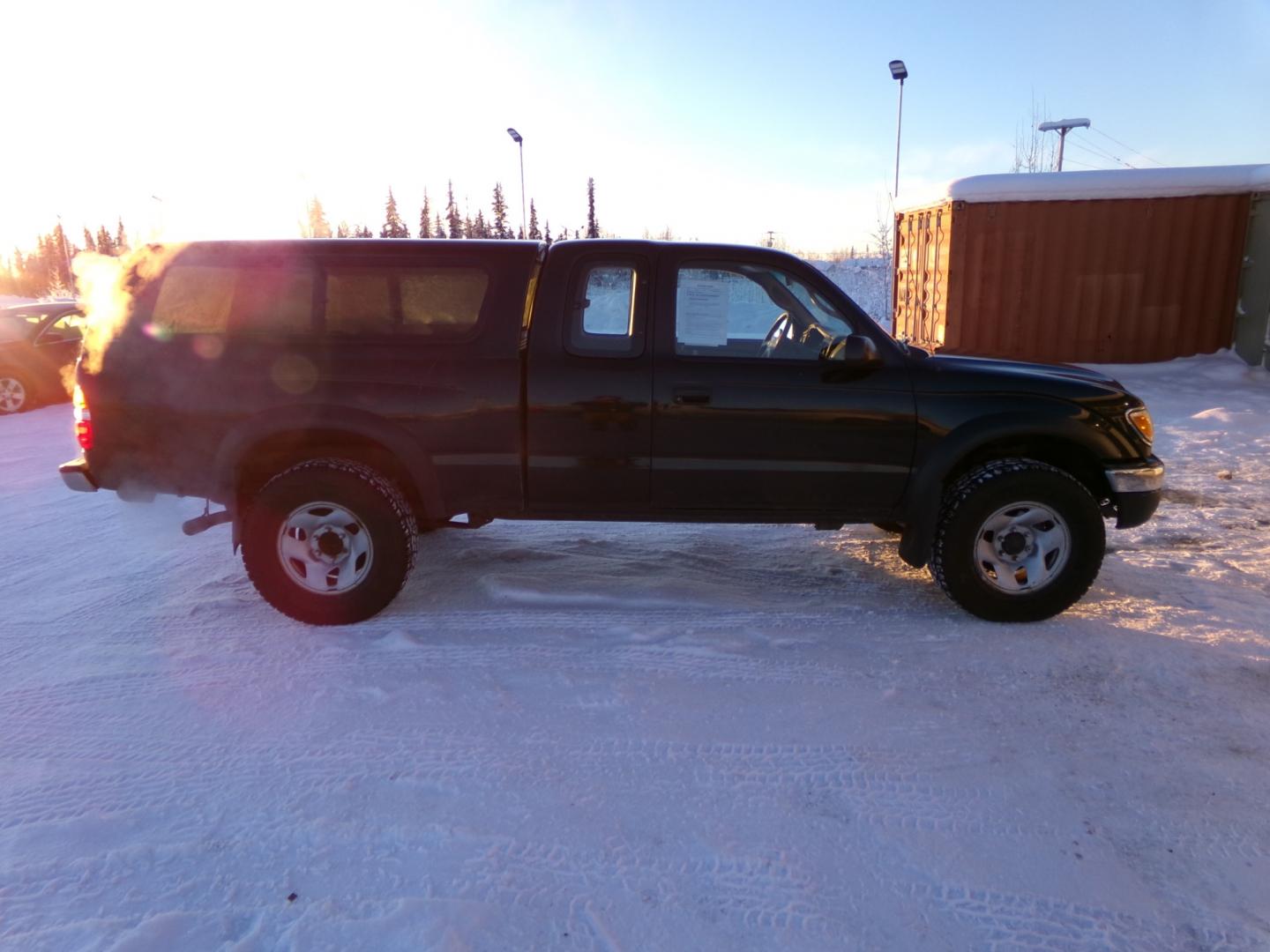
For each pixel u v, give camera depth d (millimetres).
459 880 2523
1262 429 8625
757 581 4941
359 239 4301
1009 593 4234
